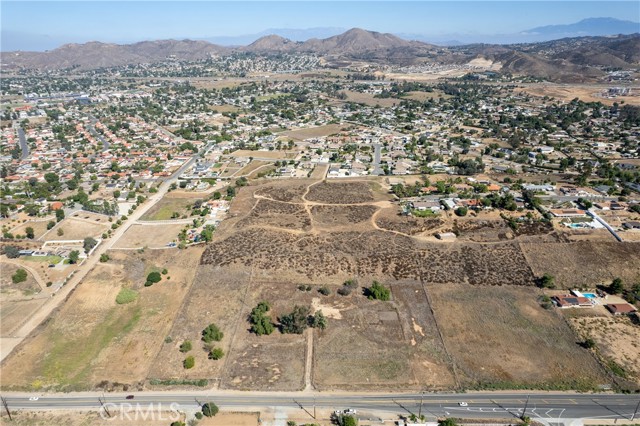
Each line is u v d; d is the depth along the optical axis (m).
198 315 113.19
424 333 105.00
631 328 105.38
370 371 93.69
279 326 108.12
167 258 141.62
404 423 80.38
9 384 92.31
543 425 80.00
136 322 111.25
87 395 89.00
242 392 88.81
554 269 129.12
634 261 129.88
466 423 80.62
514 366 94.56
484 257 136.00
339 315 111.75
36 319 113.25
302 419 82.19
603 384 89.19
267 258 138.38
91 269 136.75
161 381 91.75
